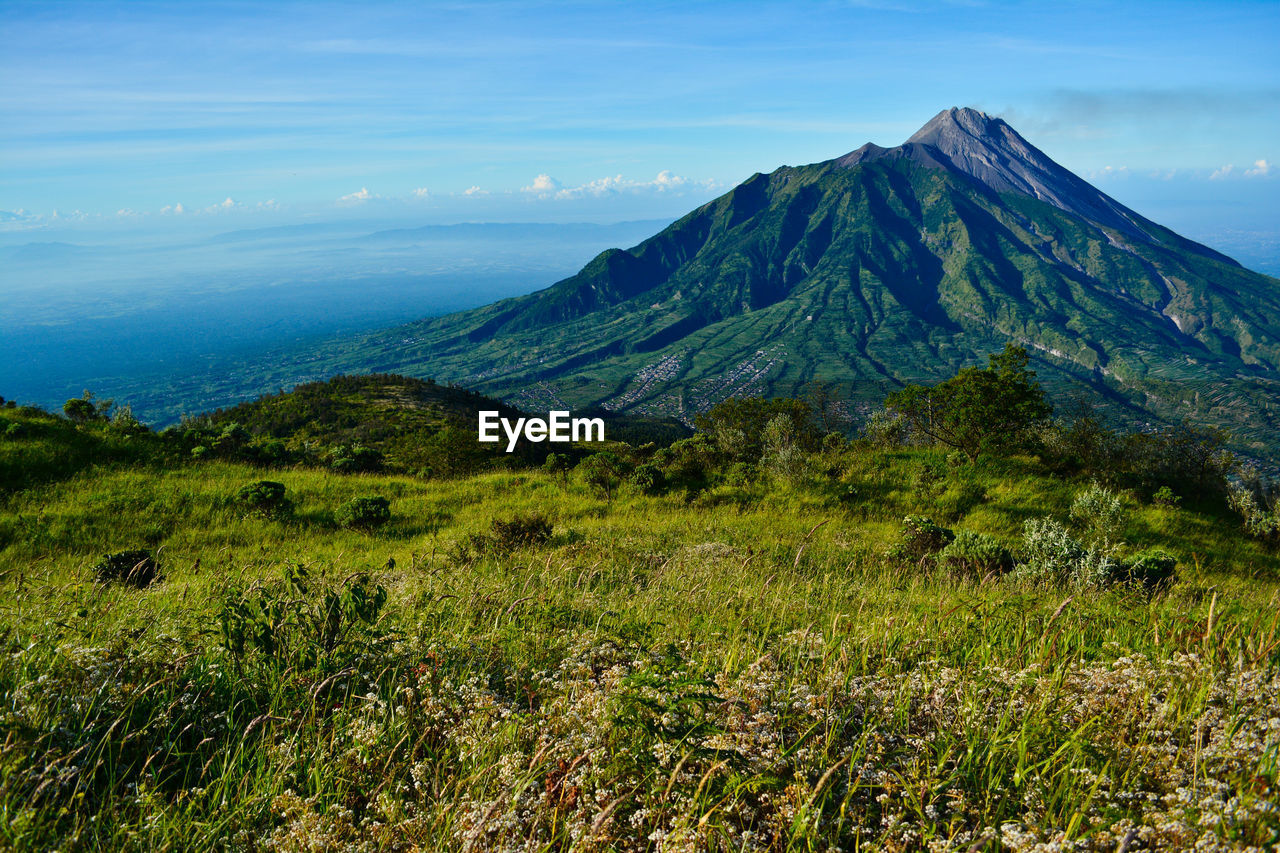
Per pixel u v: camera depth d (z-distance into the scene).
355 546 17.44
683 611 7.34
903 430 29.25
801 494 22.08
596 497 23.33
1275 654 4.48
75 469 22.58
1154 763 3.11
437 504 22.80
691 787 2.88
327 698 3.88
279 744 3.52
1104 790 2.95
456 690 4.14
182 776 3.40
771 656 4.69
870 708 3.73
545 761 3.20
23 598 6.50
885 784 2.86
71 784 3.04
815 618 6.91
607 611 6.89
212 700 4.05
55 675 3.89
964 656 4.95
